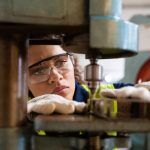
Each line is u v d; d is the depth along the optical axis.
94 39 0.58
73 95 1.32
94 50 0.65
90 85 0.69
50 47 1.22
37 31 0.63
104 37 0.58
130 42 0.61
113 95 0.66
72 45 0.67
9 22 0.60
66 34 0.67
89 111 0.68
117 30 0.58
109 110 0.61
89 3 0.59
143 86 0.77
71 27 0.61
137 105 0.61
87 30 0.62
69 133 0.63
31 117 0.67
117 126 0.54
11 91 0.62
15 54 0.63
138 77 2.55
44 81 1.25
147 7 3.35
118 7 0.59
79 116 0.62
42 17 0.60
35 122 0.57
